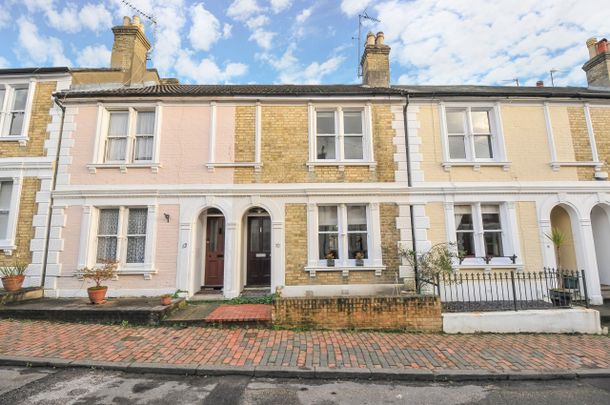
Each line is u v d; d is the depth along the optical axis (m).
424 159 9.75
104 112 9.74
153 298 8.61
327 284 9.08
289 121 9.87
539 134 9.95
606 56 12.02
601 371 5.03
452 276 8.76
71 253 9.02
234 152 9.63
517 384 4.78
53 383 4.55
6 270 8.62
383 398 4.30
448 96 9.91
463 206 9.77
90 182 9.35
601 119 10.20
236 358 5.34
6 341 5.94
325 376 4.89
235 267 9.11
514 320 7.08
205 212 10.16
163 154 9.56
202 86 12.40
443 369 5.02
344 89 11.11
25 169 9.33
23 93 9.95
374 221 9.35
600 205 9.86
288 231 9.30
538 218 9.48
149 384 4.57
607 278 9.86
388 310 7.04
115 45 11.17
